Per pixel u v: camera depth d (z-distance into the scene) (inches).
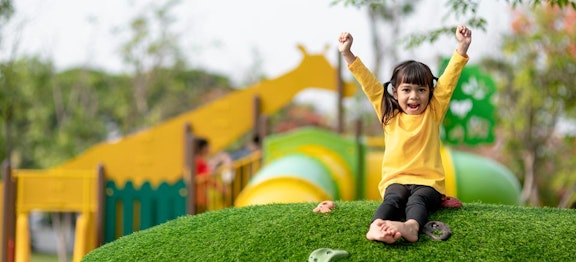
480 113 366.3
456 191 365.1
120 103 976.9
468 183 366.3
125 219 424.2
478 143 366.9
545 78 625.6
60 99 903.1
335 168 387.5
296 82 493.0
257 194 355.3
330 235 182.2
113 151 483.8
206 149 463.5
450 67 199.8
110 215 423.2
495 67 707.4
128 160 483.5
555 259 171.8
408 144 195.0
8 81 678.5
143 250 197.5
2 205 416.8
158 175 484.7
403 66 198.8
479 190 365.7
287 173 360.2
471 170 370.3
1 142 776.9
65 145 818.8
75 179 423.8
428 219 187.8
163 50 965.8
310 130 400.5
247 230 191.8
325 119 1085.8
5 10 648.4
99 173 419.5
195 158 422.9
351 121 871.1
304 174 361.4
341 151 398.6
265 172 370.3
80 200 423.2
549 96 627.5
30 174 421.7
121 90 982.4
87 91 981.8
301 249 177.9
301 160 377.7
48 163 804.0
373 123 872.9
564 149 710.5
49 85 853.2
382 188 196.4
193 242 193.8
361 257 172.2
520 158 743.7
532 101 650.8
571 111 629.9
